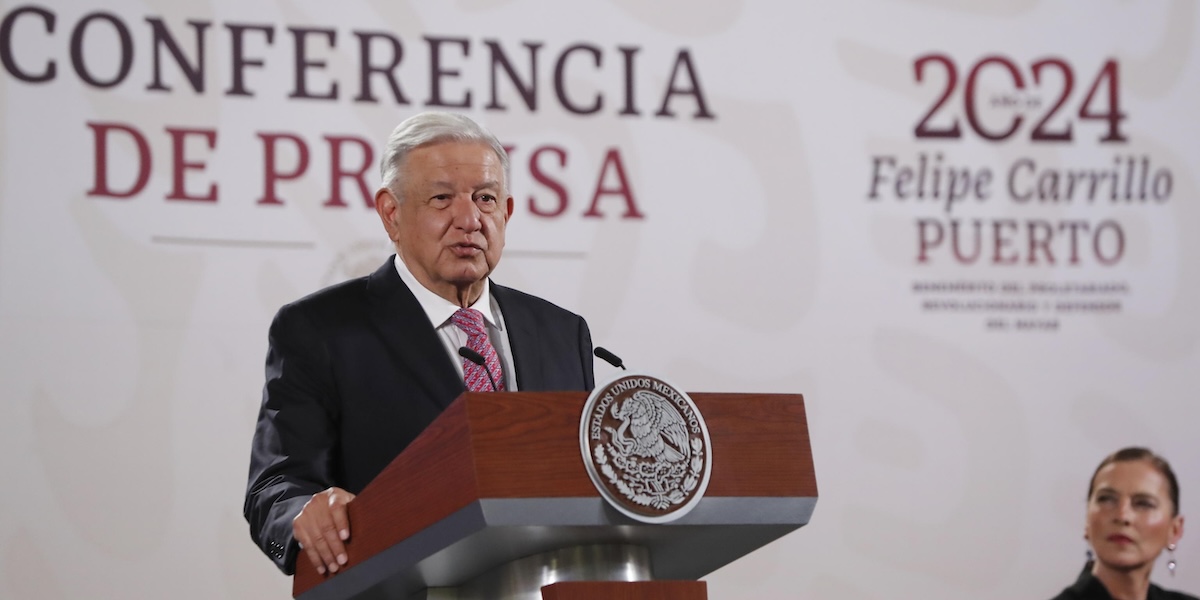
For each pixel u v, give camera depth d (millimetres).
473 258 7512
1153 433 15383
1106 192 15836
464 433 5348
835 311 15156
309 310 7574
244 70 14266
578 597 5426
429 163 7535
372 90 14562
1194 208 15922
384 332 7453
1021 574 14891
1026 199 15695
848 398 15000
